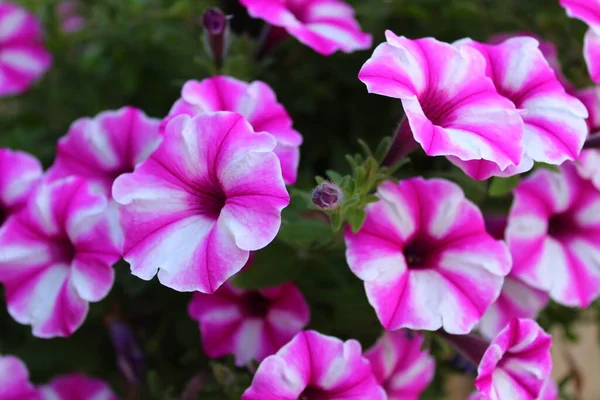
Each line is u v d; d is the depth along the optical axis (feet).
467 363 1.70
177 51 1.93
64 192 1.57
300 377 1.45
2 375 1.64
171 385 1.79
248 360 1.59
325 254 1.62
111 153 1.63
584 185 1.59
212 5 2.03
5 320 1.90
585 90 1.62
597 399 2.52
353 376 1.47
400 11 1.91
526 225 1.57
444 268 1.49
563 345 2.09
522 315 1.57
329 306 1.73
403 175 1.70
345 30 1.73
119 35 1.99
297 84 1.94
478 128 1.44
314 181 1.82
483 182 1.61
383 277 1.47
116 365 1.90
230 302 1.61
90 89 2.07
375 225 1.48
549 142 1.47
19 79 2.07
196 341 1.79
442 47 1.47
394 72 1.42
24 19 2.07
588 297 1.57
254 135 1.42
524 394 1.48
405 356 1.59
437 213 1.51
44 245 1.59
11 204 1.66
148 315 1.84
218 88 1.55
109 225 1.54
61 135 2.07
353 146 1.94
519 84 1.51
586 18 1.55
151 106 2.02
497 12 1.88
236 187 1.40
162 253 1.42
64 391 1.74
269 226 1.37
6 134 2.05
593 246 1.58
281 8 1.67
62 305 1.55
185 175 1.44
